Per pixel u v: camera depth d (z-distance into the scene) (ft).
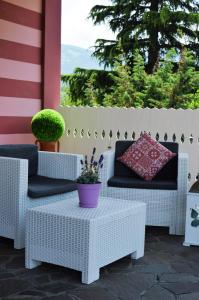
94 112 21.25
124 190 14.01
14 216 12.09
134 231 11.25
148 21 36.96
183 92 34.35
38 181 13.43
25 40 20.26
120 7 39.09
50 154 14.38
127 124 20.56
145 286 9.71
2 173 12.25
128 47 38.65
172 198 13.79
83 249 9.72
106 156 14.26
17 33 19.75
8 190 12.17
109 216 10.19
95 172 10.98
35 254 10.48
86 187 10.65
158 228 14.75
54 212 10.23
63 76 41.34
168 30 38.09
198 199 12.55
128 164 14.89
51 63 21.77
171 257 11.69
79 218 9.74
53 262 10.23
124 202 11.62
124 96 34.45
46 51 21.35
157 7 38.93
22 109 20.33
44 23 21.15
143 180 14.29
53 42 21.80
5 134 19.44
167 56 36.35
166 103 34.12
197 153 19.42
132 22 39.01
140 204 11.50
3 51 19.03
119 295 9.22
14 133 19.95
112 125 20.89
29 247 10.57
